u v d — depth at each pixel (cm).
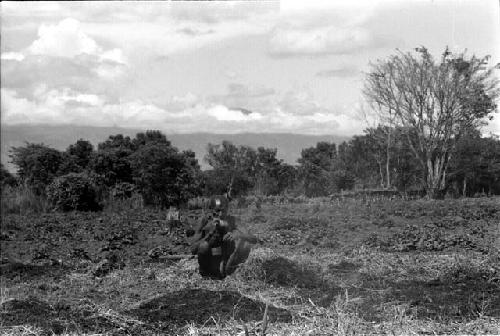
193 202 1420
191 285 814
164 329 662
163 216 1447
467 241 962
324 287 775
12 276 934
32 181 1738
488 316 675
